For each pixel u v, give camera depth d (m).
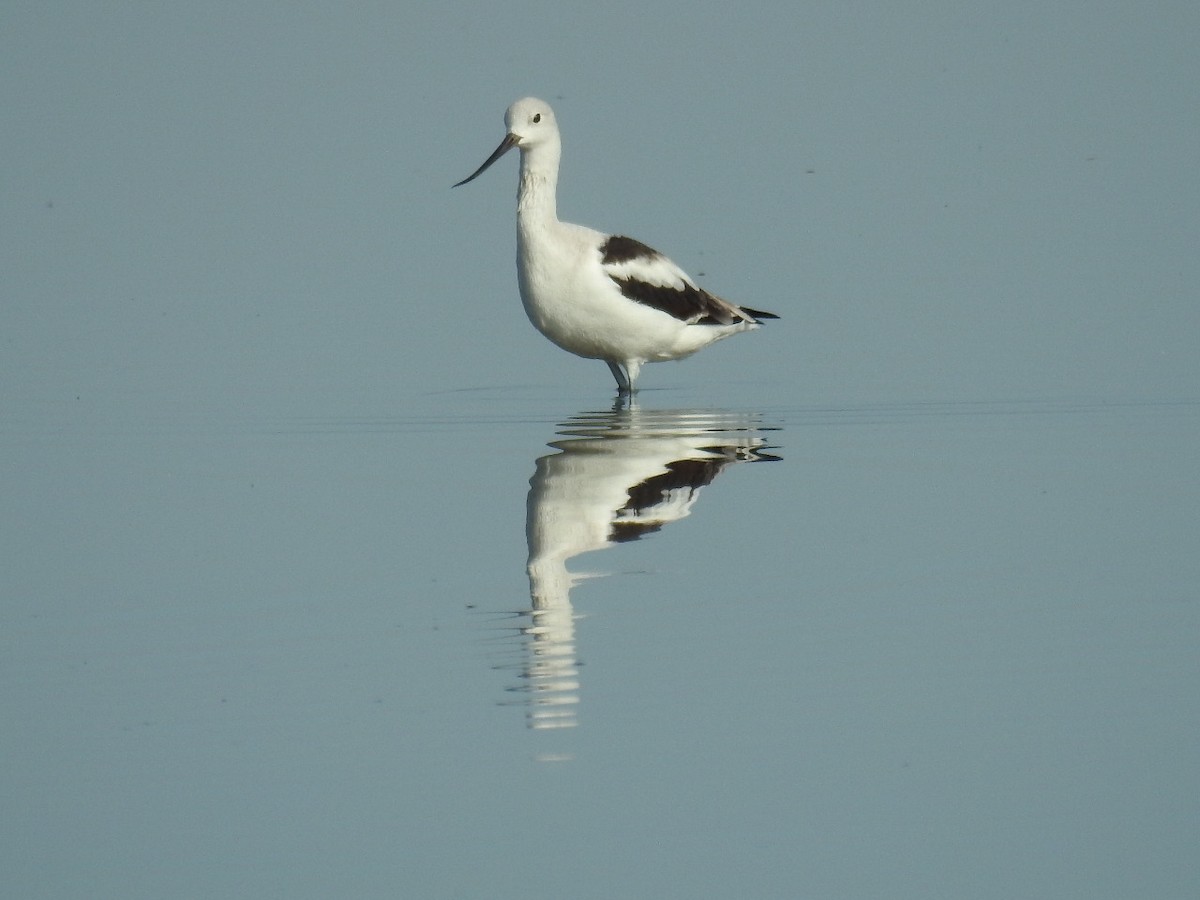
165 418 17.16
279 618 11.08
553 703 9.70
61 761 8.98
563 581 11.85
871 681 10.02
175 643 10.62
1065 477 14.52
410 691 9.88
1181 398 17.53
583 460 15.20
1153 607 11.19
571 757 9.07
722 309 19.06
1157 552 12.41
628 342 18.34
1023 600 11.37
